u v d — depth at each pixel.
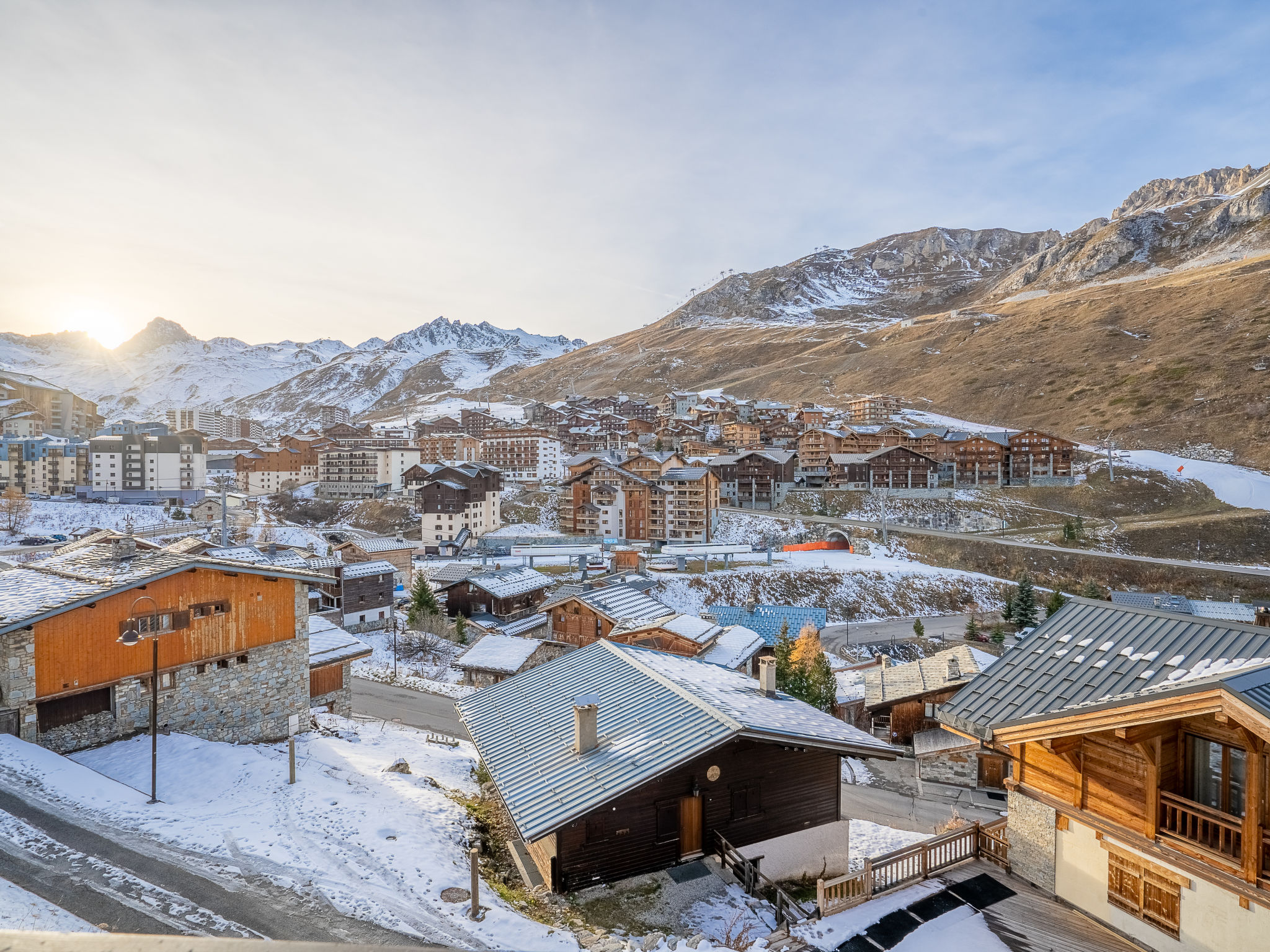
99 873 15.66
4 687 21.94
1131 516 121.62
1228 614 64.31
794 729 18.92
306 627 30.73
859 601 89.44
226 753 24.50
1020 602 79.38
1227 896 12.23
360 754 28.17
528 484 145.25
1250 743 11.83
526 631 66.00
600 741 18.78
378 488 147.25
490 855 19.67
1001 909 15.44
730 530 115.94
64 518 105.88
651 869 17.52
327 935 13.96
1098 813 14.70
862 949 14.21
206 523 109.19
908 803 32.97
